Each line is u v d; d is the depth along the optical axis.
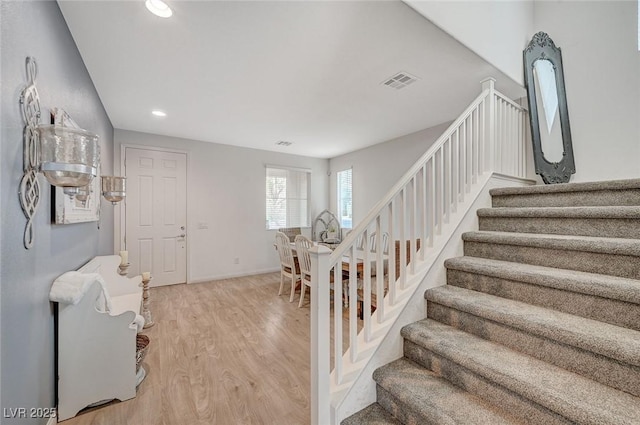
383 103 3.26
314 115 3.65
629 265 1.33
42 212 1.43
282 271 4.12
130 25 1.89
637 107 2.48
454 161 2.14
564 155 2.80
